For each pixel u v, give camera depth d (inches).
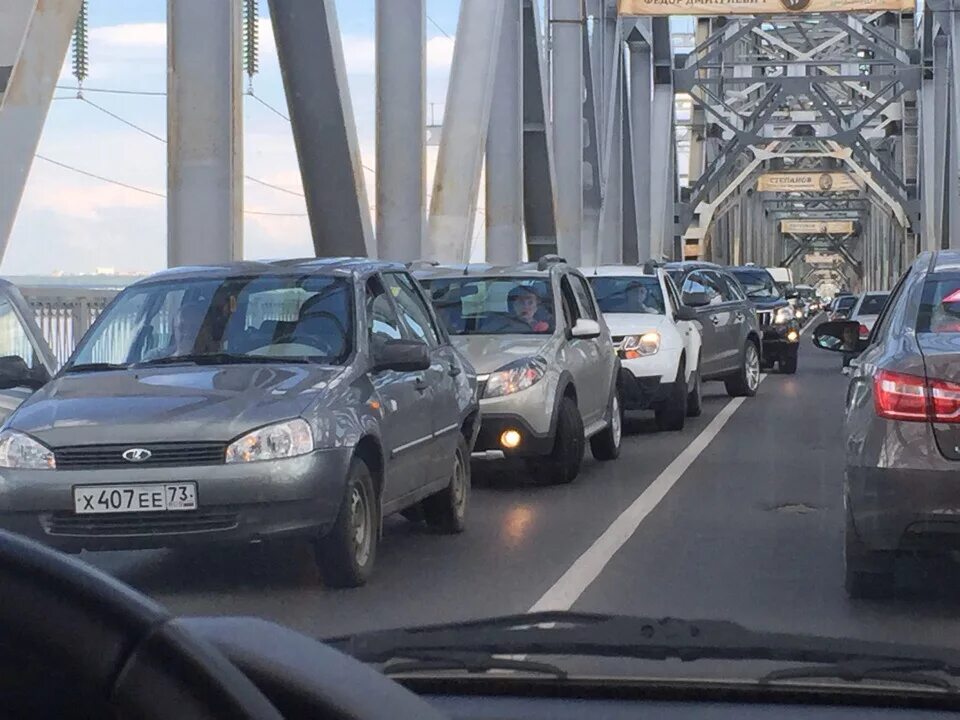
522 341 457.7
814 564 317.7
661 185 1973.4
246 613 273.0
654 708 125.3
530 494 441.1
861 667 131.5
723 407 788.0
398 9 732.7
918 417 248.4
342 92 625.0
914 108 2529.5
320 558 291.6
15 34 432.5
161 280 344.5
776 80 2274.9
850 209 4562.0
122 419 284.0
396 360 320.5
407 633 147.0
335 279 336.5
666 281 697.6
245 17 987.9
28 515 280.5
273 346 320.2
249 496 277.9
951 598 276.8
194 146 534.6
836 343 373.4
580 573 309.0
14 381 316.5
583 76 1284.4
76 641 47.3
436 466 348.5
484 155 895.1
